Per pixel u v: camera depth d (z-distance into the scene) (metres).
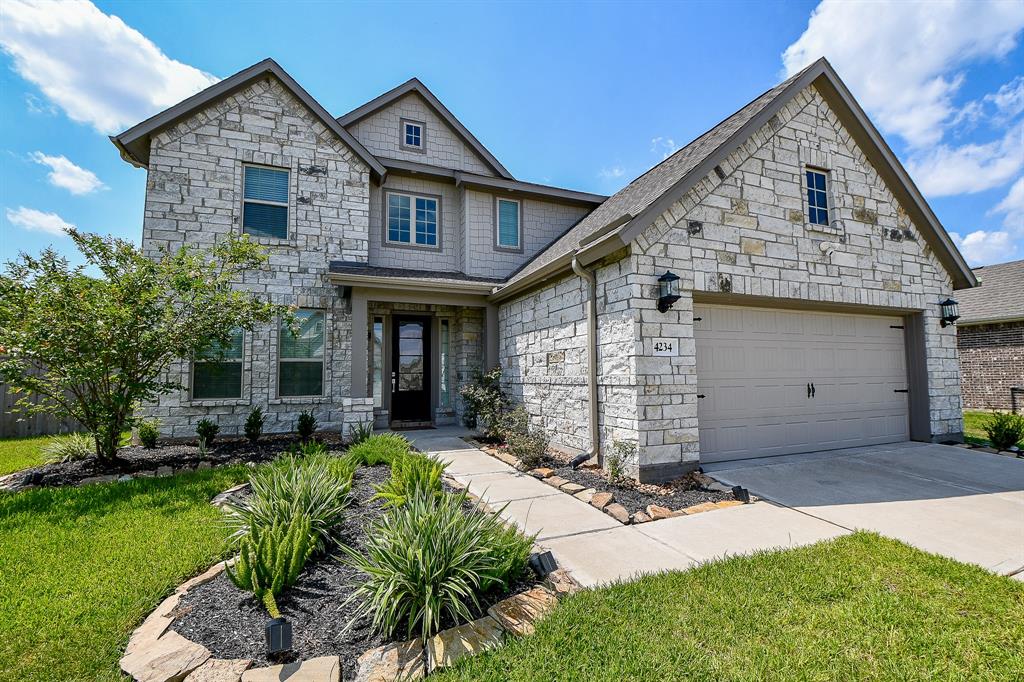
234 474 5.67
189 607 2.88
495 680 2.25
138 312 5.86
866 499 5.14
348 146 9.83
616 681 2.22
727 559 3.55
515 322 9.46
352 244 9.75
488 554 3.14
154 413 8.21
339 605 2.91
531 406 8.72
